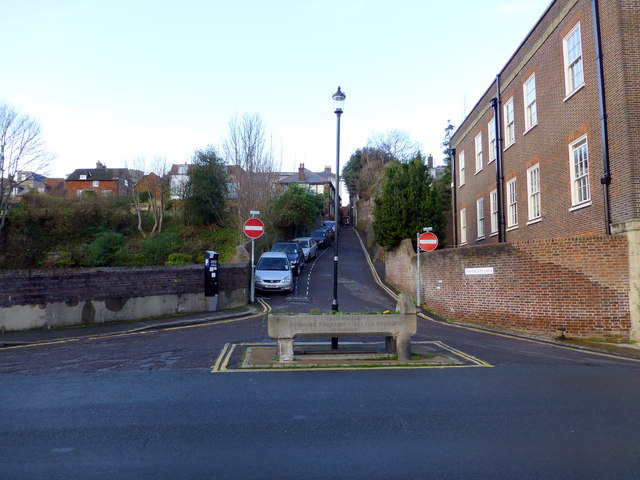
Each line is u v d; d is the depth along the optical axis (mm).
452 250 16422
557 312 12914
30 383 7742
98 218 34250
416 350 10461
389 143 67312
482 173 23156
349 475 4410
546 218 16391
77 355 10094
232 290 18281
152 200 36781
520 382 7789
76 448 5055
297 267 26984
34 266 28594
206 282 16828
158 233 33750
